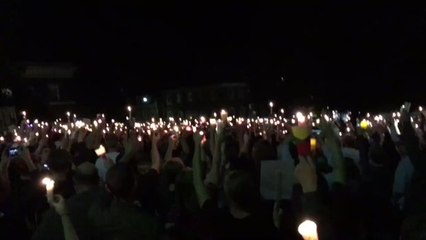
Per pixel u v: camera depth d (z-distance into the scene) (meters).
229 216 5.61
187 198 7.41
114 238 5.89
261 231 5.53
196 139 6.75
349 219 6.15
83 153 9.75
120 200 6.00
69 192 7.59
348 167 7.68
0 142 16.25
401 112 7.39
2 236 7.43
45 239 6.10
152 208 8.14
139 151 9.23
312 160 6.10
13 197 8.00
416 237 4.41
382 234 7.44
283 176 7.44
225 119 9.01
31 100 63.12
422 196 6.14
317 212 5.79
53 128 25.44
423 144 9.21
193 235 7.07
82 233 6.10
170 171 8.71
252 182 5.64
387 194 8.96
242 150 10.38
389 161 10.33
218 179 7.36
